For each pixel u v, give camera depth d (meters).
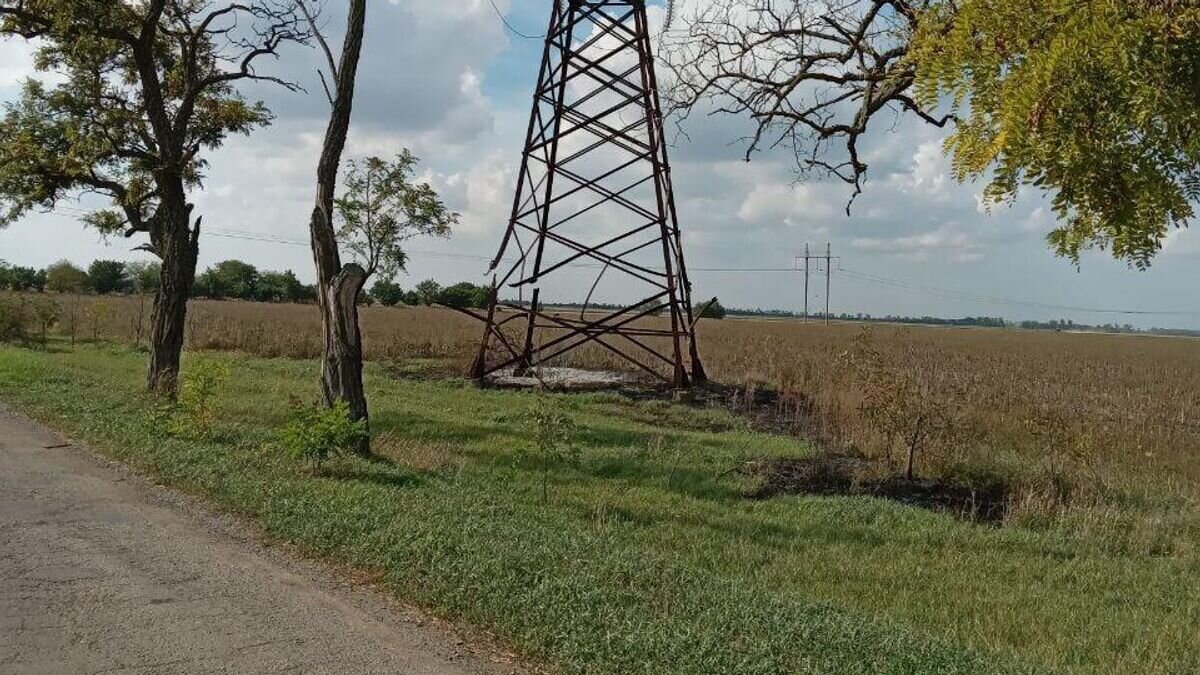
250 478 9.21
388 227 19.62
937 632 6.24
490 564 6.42
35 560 6.61
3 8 15.73
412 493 9.05
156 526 7.76
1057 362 38.22
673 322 20.59
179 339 16.75
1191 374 34.44
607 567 6.52
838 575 7.75
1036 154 1.71
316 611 5.86
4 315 29.52
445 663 5.15
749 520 9.62
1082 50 1.65
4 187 17.23
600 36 14.66
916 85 1.91
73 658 4.88
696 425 17.12
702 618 5.58
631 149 19.39
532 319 22.23
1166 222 1.77
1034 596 7.40
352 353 11.91
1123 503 10.92
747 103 5.55
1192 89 1.65
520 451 11.98
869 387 13.52
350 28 12.41
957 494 11.38
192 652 5.06
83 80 17.23
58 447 11.17
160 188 16.86
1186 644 6.31
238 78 17.28
